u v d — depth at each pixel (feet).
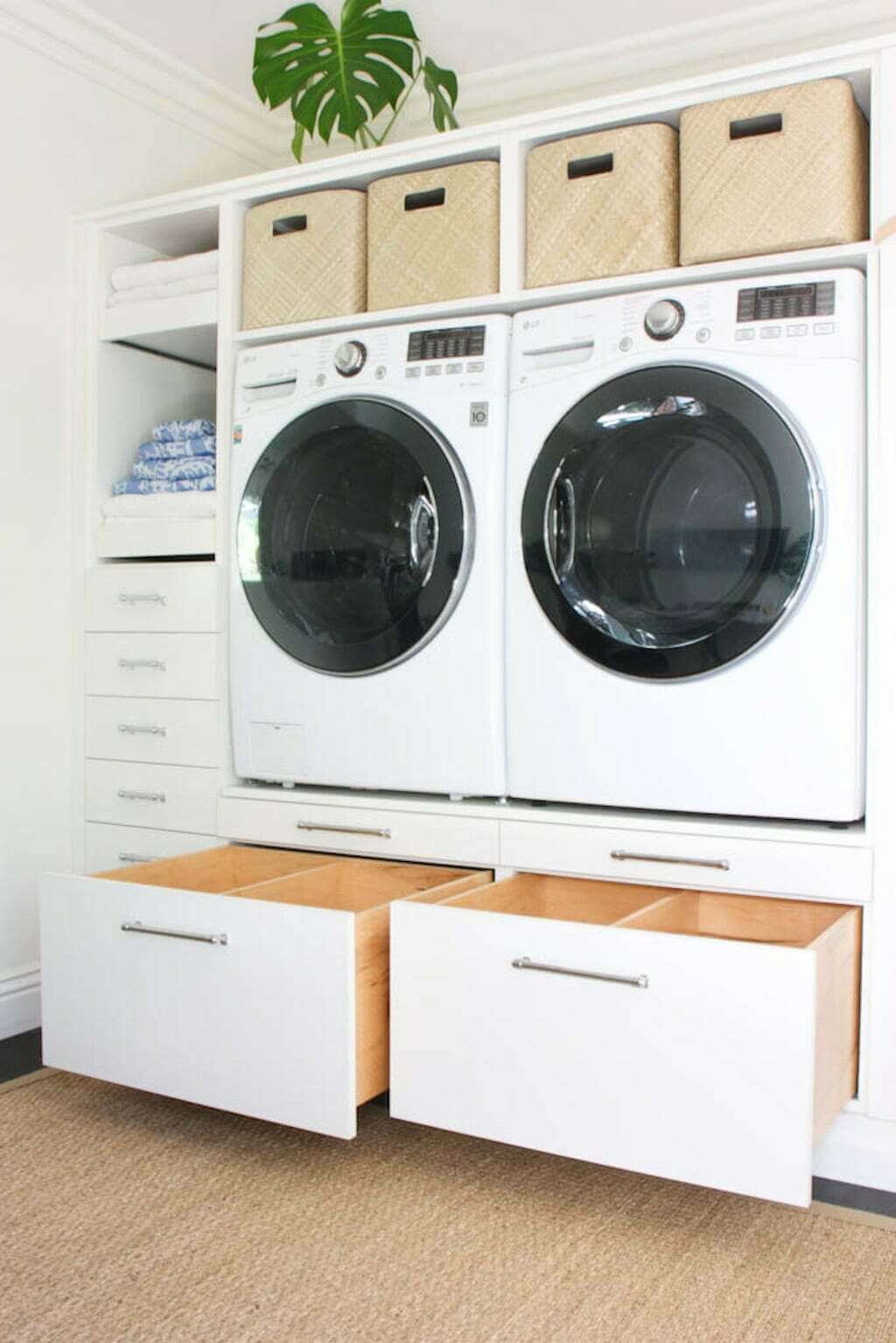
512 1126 5.17
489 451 6.57
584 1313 4.45
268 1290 4.61
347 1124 5.32
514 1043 5.15
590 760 6.27
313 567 7.17
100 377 8.31
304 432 7.16
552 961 5.04
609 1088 4.94
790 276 5.85
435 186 6.87
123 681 8.00
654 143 6.25
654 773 6.10
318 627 7.17
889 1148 5.57
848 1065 5.53
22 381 7.98
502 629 6.61
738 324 5.91
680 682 6.01
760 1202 5.42
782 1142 4.59
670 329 6.05
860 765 5.77
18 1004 7.97
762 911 6.20
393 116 8.76
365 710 6.97
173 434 8.20
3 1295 4.56
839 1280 4.71
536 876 6.63
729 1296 4.58
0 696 7.88
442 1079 5.34
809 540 5.69
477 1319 4.41
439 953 5.32
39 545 8.14
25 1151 5.92
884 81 5.64
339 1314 4.43
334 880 7.06
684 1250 4.95
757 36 8.34
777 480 5.75
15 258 7.91
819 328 5.73
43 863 8.21
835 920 5.97
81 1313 4.43
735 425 5.86
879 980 5.55
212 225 8.14
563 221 6.49
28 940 8.10
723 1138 4.71
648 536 6.12
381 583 6.92
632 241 6.30
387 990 5.65
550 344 6.43
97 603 8.13
